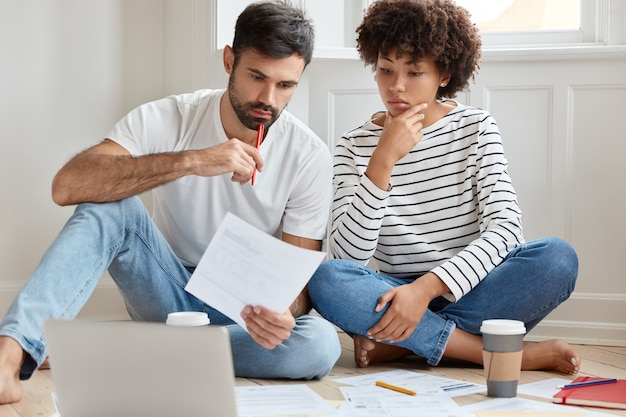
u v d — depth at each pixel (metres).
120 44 3.08
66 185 1.91
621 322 2.79
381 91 2.26
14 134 2.92
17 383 1.71
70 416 1.42
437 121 2.34
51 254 1.78
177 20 3.05
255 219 2.17
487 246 2.15
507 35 3.00
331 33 3.00
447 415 1.64
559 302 2.25
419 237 2.31
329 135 2.96
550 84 2.84
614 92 2.81
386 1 2.27
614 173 2.81
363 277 2.13
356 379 2.04
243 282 1.63
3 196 2.91
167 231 2.21
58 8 2.96
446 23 2.24
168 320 1.75
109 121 3.07
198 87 2.95
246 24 1.97
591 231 2.83
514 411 1.68
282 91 2.01
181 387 1.34
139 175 1.91
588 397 1.75
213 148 1.94
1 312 2.89
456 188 2.29
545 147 2.86
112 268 2.02
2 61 2.89
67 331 1.38
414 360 2.37
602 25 2.88
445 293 2.15
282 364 1.99
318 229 2.18
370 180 2.17
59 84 2.97
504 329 1.81
